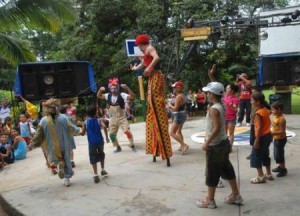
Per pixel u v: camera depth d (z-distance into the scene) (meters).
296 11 13.76
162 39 20.58
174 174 6.53
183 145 7.91
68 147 6.29
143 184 6.11
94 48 22.28
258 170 5.77
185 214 4.82
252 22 14.27
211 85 4.60
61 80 10.73
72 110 10.61
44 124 6.14
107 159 7.89
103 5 21.67
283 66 14.38
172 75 15.85
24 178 7.28
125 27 22.62
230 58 21.48
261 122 5.62
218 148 4.64
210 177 4.81
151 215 4.88
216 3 19.95
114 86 8.24
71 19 13.59
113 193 5.80
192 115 16.44
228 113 7.43
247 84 11.12
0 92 20.97
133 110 17.33
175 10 19.83
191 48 15.73
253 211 4.77
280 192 5.38
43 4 12.72
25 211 5.39
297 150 7.84
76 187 6.22
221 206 4.97
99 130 6.41
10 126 10.16
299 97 24.02
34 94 10.56
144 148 8.76
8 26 12.88
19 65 10.45
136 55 8.15
